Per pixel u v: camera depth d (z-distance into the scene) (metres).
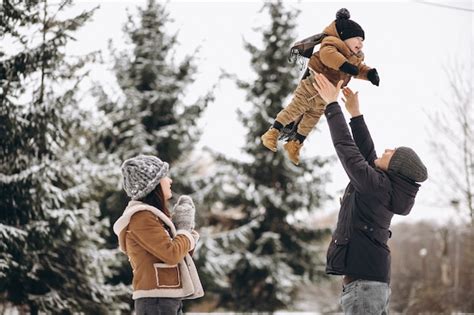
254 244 19.11
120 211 16.64
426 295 20.38
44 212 11.05
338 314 22.39
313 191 19.11
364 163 4.12
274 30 19.45
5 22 10.70
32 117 11.05
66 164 11.82
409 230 27.67
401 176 4.17
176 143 17.75
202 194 17.77
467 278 20.25
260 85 19.45
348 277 4.24
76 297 11.86
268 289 18.73
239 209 20.53
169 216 4.37
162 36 18.16
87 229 11.80
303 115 4.69
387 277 4.20
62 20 11.20
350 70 4.23
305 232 19.53
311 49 4.52
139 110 17.72
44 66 11.02
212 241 17.02
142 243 4.05
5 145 11.02
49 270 11.46
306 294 24.83
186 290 4.16
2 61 10.77
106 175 12.30
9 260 10.12
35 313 11.31
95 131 13.36
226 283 18.11
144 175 4.20
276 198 18.95
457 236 21.44
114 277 16.56
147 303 4.06
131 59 17.98
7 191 10.83
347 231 4.21
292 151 4.70
